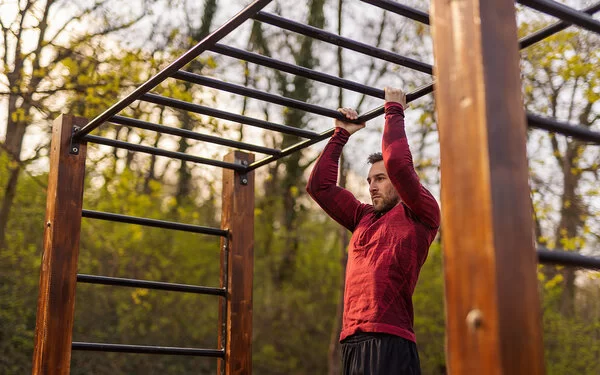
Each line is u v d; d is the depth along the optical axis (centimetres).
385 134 257
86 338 1190
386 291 246
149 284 312
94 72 823
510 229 124
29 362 1111
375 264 253
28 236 1182
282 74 1405
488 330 121
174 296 1290
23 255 1148
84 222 1223
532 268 125
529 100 839
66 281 294
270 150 328
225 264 345
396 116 261
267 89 1397
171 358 1261
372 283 250
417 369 244
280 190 1515
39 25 837
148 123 297
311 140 314
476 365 122
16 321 1109
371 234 264
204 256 1356
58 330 288
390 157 249
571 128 155
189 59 240
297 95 1386
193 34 1148
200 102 842
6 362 1080
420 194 251
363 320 247
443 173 135
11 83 808
